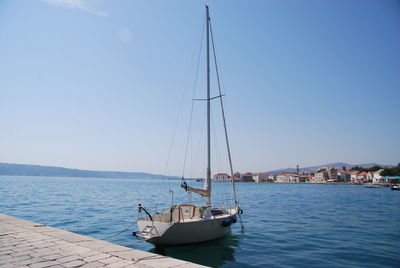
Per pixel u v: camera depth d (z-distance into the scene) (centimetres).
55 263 557
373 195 6178
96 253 637
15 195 4038
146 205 3122
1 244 722
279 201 4203
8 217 1180
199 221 1170
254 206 3353
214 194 6006
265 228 1781
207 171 1583
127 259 588
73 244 725
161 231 1074
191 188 1474
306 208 3106
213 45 1872
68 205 2873
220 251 1189
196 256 1105
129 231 1593
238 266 991
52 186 7794
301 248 1255
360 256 1123
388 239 1447
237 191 7956
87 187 7950
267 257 1110
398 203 3878
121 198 4119
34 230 910
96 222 1867
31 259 586
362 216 2392
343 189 10281
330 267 984
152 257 607
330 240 1423
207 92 1711
